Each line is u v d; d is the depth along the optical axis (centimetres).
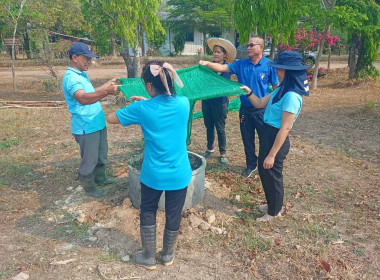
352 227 382
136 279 307
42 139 711
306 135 730
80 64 396
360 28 1221
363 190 471
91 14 1162
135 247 348
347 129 770
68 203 437
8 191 476
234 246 350
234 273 314
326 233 369
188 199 403
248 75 470
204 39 3123
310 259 329
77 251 344
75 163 566
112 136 726
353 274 308
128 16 980
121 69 2338
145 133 285
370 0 1304
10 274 313
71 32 3083
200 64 463
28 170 542
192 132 752
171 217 309
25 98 1299
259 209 420
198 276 311
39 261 330
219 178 505
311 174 525
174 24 3089
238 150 630
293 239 359
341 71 1764
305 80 342
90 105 402
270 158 350
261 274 313
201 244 353
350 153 614
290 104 331
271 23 1148
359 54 1412
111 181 484
